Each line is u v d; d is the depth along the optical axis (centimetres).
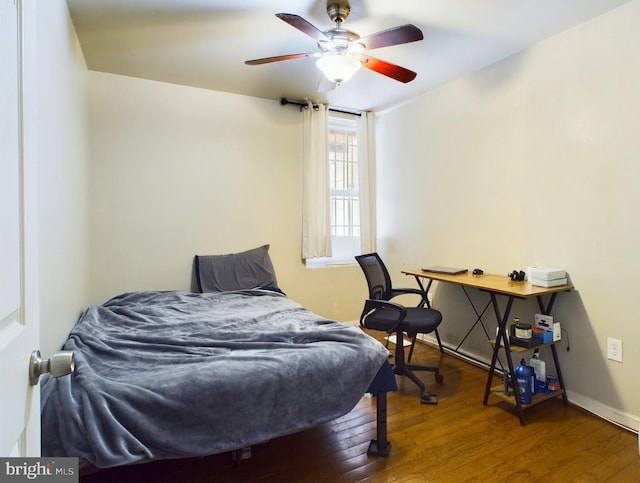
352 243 414
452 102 315
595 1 198
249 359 149
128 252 309
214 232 341
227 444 132
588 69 217
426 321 250
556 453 180
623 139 202
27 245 69
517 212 262
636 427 197
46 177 156
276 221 367
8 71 60
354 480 161
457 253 315
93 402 120
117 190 304
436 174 335
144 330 199
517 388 211
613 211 207
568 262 231
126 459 113
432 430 201
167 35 235
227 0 197
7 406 57
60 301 179
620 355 205
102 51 258
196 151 331
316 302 387
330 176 407
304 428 147
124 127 305
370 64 216
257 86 326
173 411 126
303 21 178
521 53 256
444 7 204
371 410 225
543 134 244
